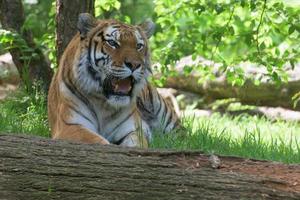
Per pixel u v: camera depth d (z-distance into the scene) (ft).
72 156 24.57
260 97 68.69
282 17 48.44
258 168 25.68
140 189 23.52
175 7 54.65
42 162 24.06
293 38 51.49
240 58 50.26
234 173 24.61
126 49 34.37
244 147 36.19
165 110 45.96
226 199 23.29
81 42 35.86
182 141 38.09
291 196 23.62
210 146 36.42
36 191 23.18
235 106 68.28
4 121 40.14
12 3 48.11
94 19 35.86
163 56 53.83
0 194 22.95
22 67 48.01
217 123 55.98
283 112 66.95
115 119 36.78
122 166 24.34
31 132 39.58
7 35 45.14
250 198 23.35
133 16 96.12
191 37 55.06
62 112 35.91
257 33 47.78
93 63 35.12
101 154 25.04
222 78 69.77
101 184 23.52
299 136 49.80
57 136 35.35
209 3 50.47
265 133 49.34
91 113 36.29
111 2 52.31
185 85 72.38
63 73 36.88
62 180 23.53
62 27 44.27
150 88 45.03
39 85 46.16
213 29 51.24
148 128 41.14
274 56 49.19
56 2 44.70
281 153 35.17
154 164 24.64
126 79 35.09
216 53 51.37
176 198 23.26
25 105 45.37
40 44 48.78
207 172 24.50
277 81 48.44
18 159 24.06
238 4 48.67
